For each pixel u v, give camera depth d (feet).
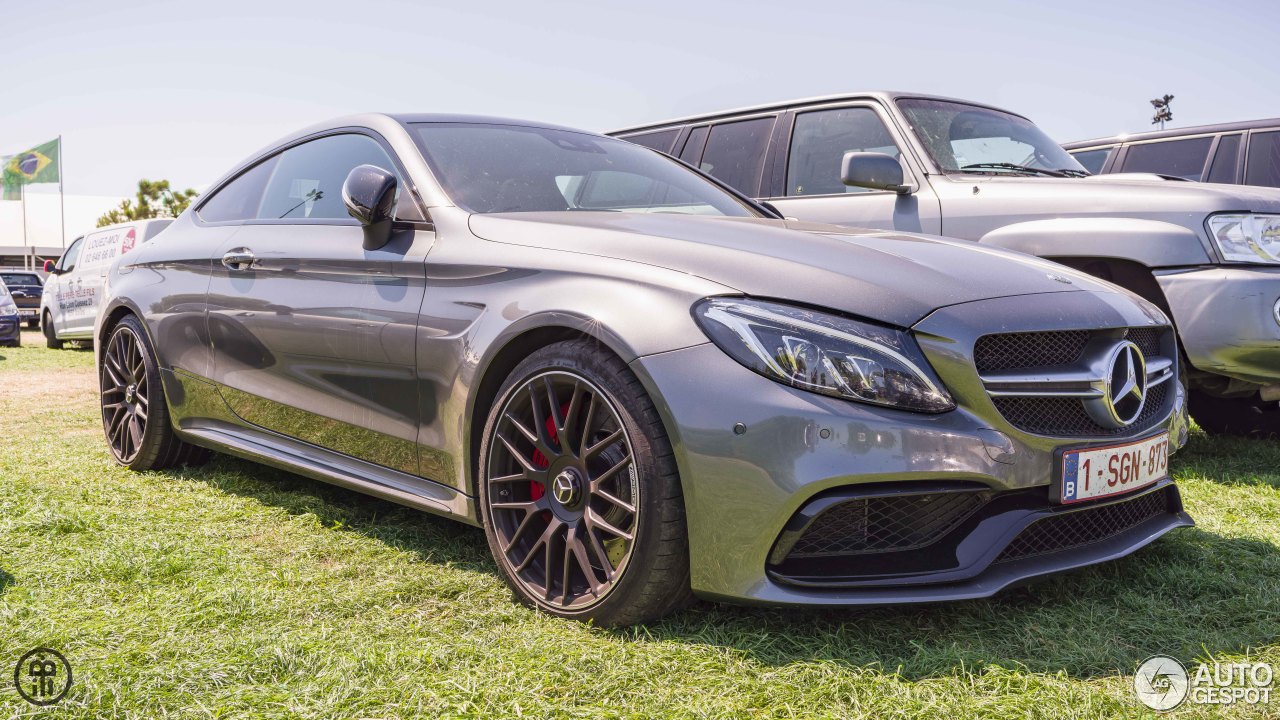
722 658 6.32
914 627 6.89
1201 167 22.27
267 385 10.09
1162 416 7.92
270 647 6.32
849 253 7.35
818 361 6.34
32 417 16.93
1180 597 7.58
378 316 8.65
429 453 8.25
